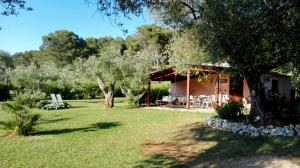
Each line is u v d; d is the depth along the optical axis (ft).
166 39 187.11
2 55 256.52
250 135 36.83
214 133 39.27
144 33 198.18
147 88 86.94
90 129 44.57
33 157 29.07
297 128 36.83
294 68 36.63
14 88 114.21
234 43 29.09
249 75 39.99
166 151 31.58
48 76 128.77
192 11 37.96
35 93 43.37
